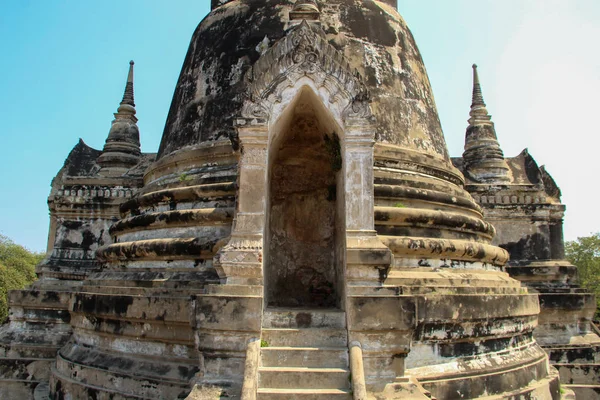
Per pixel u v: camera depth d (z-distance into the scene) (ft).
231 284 27.50
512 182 64.13
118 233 44.93
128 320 35.14
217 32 46.50
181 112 46.09
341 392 24.70
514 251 57.88
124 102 70.23
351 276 27.89
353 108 30.19
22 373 49.65
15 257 177.06
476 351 33.47
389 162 40.04
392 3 51.44
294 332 27.84
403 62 45.24
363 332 26.86
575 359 50.98
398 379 26.55
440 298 31.65
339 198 33.01
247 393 23.65
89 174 66.54
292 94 30.66
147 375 33.14
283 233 37.11
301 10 35.14
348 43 43.11
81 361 37.81
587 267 177.06
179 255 37.19
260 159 29.43
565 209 59.82
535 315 39.78
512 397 33.04
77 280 57.52
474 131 67.41
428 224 37.42
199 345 26.78
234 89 42.68
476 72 71.77
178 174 43.21
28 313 53.31
